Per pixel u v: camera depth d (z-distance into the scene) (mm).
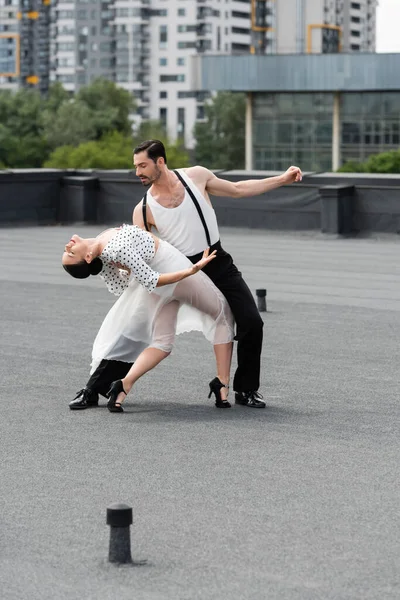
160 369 12156
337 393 10969
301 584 6047
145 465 8461
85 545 6711
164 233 10203
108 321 10445
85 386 11344
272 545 6660
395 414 10078
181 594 5930
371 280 19516
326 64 116750
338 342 13766
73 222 29266
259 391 11094
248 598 5863
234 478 8086
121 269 10109
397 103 118062
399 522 7070
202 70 119375
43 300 17391
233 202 27234
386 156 116625
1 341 13945
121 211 28875
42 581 6133
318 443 9062
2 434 9469
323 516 7199
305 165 121625
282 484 7926
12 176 28594
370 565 6320
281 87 118250
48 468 8414
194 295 10133
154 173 10031
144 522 7109
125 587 6035
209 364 12422
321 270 20844
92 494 7742
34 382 11602
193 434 9391
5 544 6742
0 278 20047
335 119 120062
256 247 24438
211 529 6965
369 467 8352
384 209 25547
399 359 12688
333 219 25734
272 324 15102
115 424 9781
